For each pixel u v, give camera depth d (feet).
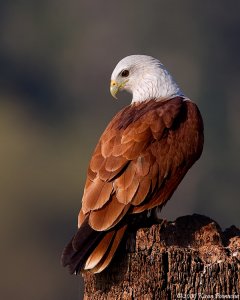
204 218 28.58
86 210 28.04
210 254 26.89
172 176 29.53
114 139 29.40
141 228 27.61
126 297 26.73
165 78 33.22
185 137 30.14
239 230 29.35
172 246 27.12
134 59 33.53
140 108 31.50
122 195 28.19
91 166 29.01
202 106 120.88
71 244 27.40
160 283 26.48
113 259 27.17
